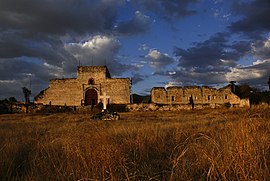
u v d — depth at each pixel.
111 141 8.62
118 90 70.12
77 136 8.89
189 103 71.06
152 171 5.90
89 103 70.44
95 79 70.75
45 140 10.05
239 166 5.38
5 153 7.21
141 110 63.56
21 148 8.38
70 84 70.75
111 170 5.47
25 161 6.90
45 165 6.33
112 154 6.53
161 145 8.76
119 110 62.84
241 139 6.73
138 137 9.12
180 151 7.43
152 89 73.19
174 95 71.94
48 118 38.97
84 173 5.54
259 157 5.87
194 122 18.91
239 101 70.31
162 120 27.16
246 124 8.28
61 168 5.98
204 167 5.93
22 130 14.71
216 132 10.02
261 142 7.09
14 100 73.62
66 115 46.31
